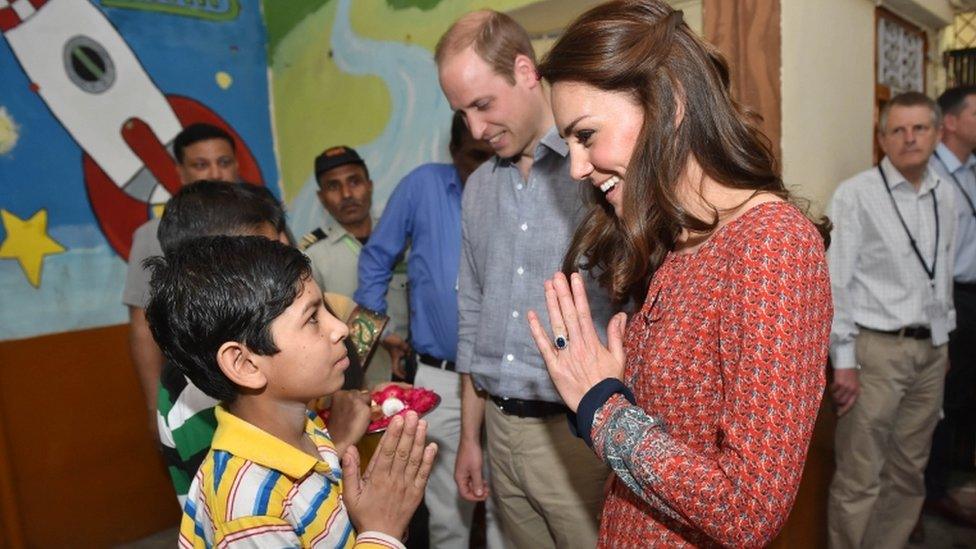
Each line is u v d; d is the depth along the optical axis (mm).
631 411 763
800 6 1854
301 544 847
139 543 2764
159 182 2879
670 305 824
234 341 807
